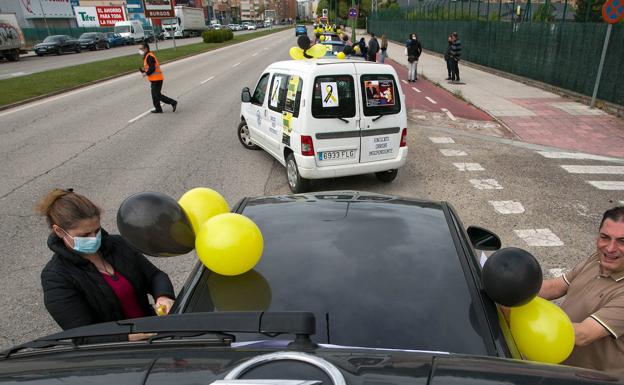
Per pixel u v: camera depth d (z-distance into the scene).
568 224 5.46
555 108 12.17
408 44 17.27
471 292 1.83
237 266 1.91
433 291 1.83
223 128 10.34
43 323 3.67
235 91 15.57
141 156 8.24
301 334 1.27
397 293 1.81
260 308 1.78
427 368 1.06
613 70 11.62
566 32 13.77
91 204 1.90
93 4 63.62
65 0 54.19
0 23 29.05
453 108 12.69
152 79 11.65
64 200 1.84
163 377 1.08
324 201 2.63
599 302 2.23
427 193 6.49
